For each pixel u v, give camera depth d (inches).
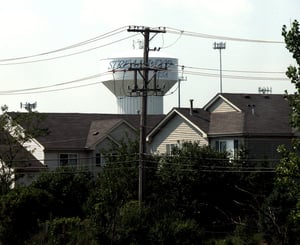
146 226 2025.1
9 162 3046.3
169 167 2596.0
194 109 3255.4
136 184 2566.4
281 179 1071.0
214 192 2568.9
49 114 3762.3
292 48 1074.1
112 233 2003.0
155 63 3932.1
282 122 3075.8
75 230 2117.4
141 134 2333.9
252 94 3299.7
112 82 4050.2
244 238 1950.1
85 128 3703.3
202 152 2603.3
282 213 1734.7
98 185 2689.5
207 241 2114.9
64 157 3489.2
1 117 3075.8
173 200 2527.1
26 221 2210.9
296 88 1069.1
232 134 2982.3
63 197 2709.2
